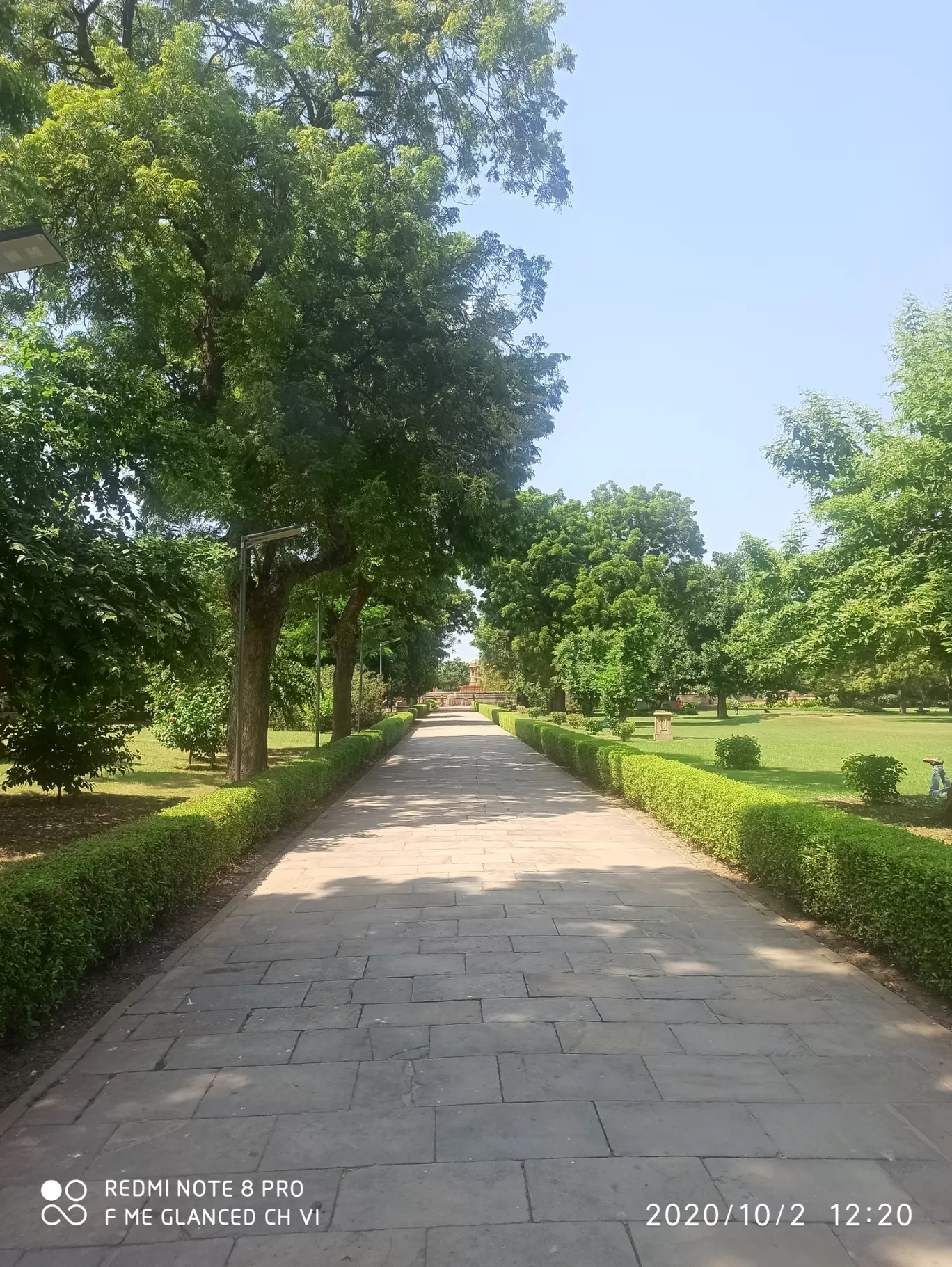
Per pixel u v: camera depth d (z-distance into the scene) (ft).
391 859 30.50
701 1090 12.28
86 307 40.78
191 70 39.55
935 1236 8.94
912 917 16.87
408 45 46.55
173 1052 13.96
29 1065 13.85
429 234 45.75
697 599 165.99
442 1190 9.80
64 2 43.06
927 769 62.90
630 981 17.15
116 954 19.35
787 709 211.82
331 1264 8.59
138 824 23.13
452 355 45.52
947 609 29.58
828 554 35.47
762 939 20.24
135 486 34.60
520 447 52.01
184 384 45.73
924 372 33.17
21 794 47.75
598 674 106.32
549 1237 8.93
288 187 40.83
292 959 18.94
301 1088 12.53
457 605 157.38
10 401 26.96
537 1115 11.56
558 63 48.93
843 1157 10.46
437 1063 13.29
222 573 41.83
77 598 25.86
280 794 35.94
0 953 13.71
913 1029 14.66
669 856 30.94
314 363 43.52
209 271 42.45
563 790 52.47
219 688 61.11
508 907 23.31
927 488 31.17
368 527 43.96
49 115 37.37
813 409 38.83
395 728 97.60
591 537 138.62
